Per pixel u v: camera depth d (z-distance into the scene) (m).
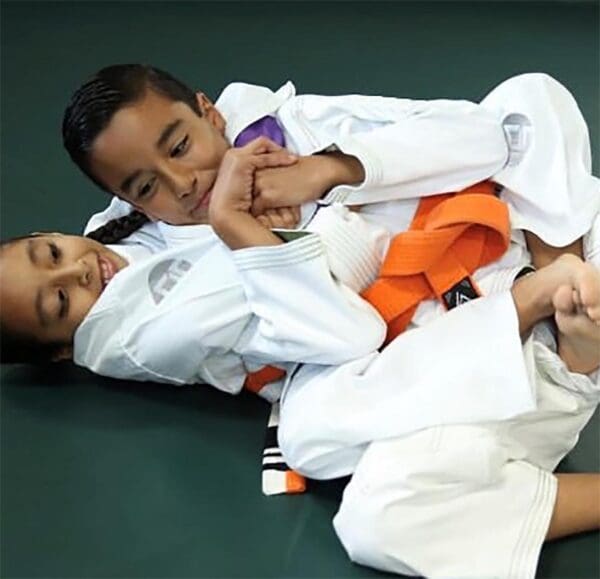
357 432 1.54
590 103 2.39
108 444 1.79
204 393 1.87
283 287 1.61
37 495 1.71
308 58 2.60
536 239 1.76
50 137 2.40
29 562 1.61
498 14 2.69
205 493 1.69
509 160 1.79
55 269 1.77
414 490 1.48
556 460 1.66
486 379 1.55
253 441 1.78
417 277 1.66
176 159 1.66
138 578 1.58
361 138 1.73
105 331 1.77
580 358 1.58
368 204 1.74
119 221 1.89
